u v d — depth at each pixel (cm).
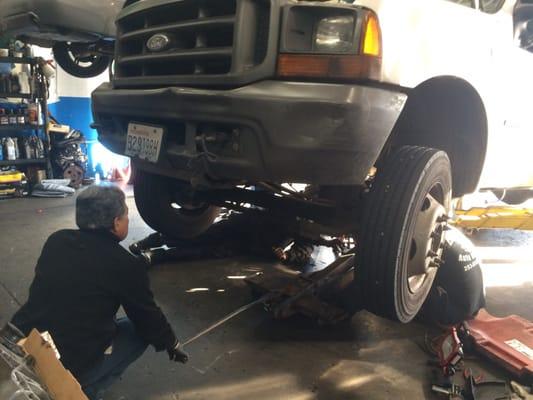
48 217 479
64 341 155
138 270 167
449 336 230
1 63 611
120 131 246
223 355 224
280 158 175
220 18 191
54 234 171
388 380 210
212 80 191
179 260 348
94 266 160
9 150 607
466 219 339
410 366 222
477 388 206
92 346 158
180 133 210
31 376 126
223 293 295
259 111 173
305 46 178
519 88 278
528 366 209
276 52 180
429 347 234
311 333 249
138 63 228
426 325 262
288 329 252
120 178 718
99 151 730
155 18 224
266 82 181
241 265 345
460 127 262
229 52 189
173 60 209
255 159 179
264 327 253
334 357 227
